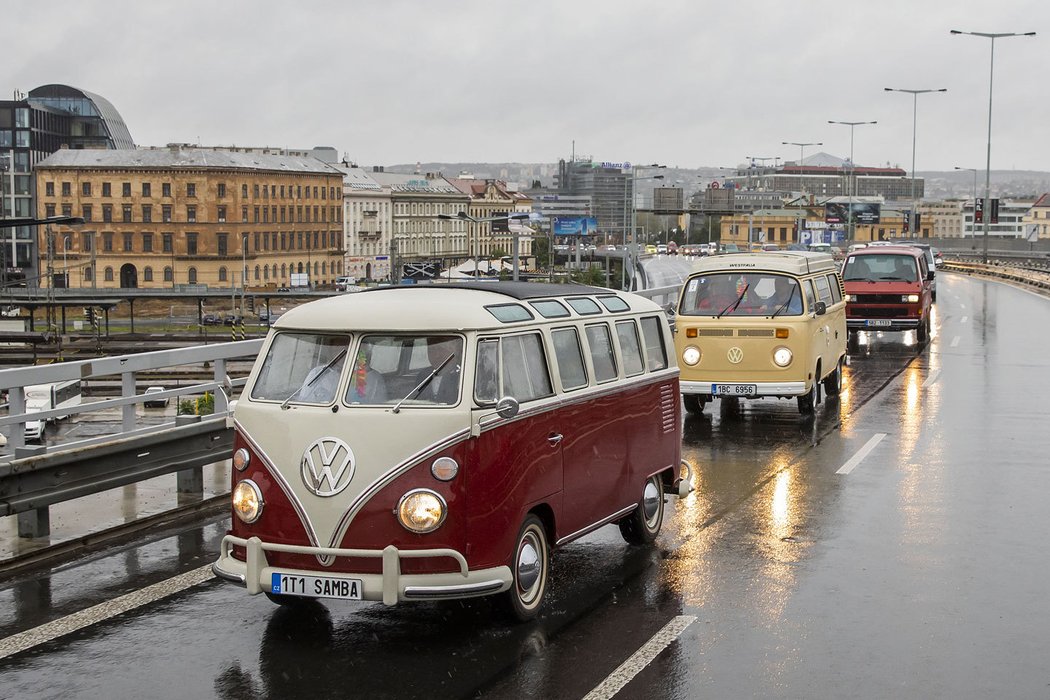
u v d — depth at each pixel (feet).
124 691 20.98
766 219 538.88
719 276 56.49
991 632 24.49
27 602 26.16
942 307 139.23
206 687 21.17
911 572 29.04
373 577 23.00
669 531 33.35
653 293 71.36
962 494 38.37
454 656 22.79
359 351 24.17
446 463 23.09
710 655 22.93
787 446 47.93
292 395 24.12
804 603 26.40
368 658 22.68
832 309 61.31
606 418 28.60
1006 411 57.41
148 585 27.48
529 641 23.68
